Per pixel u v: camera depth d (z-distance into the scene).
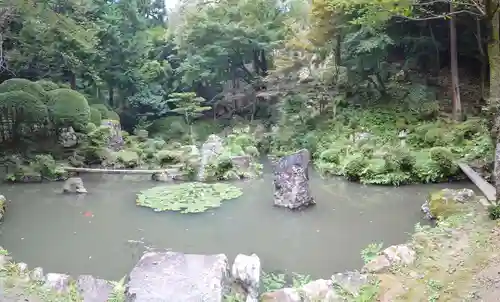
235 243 7.05
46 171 11.84
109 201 9.67
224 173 11.64
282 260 6.35
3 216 8.61
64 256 6.64
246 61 20.25
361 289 4.90
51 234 7.60
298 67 17.84
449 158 10.26
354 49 15.32
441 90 15.70
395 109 14.77
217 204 9.15
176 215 8.53
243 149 14.65
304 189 8.79
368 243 6.86
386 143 12.70
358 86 16.44
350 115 15.14
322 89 17.05
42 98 13.72
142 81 19.70
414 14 12.48
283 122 16.56
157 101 19.86
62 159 13.30
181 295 4.11
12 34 14.51
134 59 18.94
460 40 16.09
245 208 8.89
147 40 20.14
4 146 13.34
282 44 18.53
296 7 18.41
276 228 7.69
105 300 4.80
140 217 8.46
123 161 13.05
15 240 7.33
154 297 4.07
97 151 13.30
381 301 4.72
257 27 18.59
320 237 7.19
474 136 11.91
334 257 6.41
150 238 7.35
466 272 5.05
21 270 5.38
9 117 13.29
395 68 16.95
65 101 13.72
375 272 5.34
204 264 4.64
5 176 11.67
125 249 6.89
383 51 15.26
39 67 16.05
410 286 4.92
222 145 13.57
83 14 16.56
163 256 4.78
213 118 20.69
